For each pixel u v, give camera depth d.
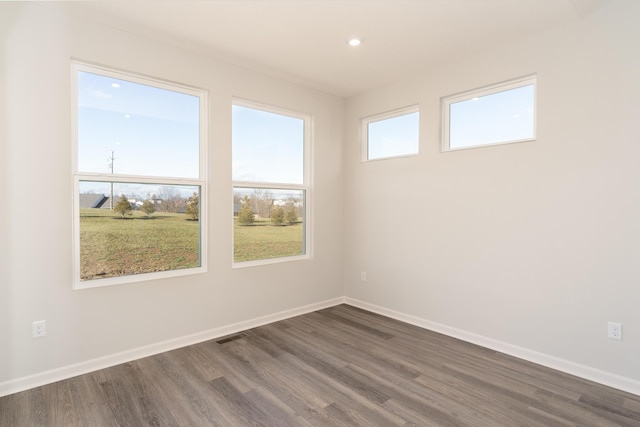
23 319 2.39
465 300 3.31
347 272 4.49
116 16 2.58
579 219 2.62
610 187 2.48
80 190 2.67
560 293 2.72
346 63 3.41
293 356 2.94
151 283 2.97
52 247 2.50
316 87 4.09
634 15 2.36
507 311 3.02
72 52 2.57
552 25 2.70
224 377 2.58
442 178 3.48
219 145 3.36
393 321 3.84
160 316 3.02
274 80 3.76
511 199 2.99
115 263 2.85
